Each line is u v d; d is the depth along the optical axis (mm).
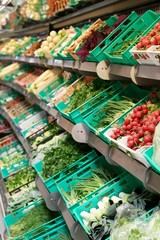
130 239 1760
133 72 1993
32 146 4098
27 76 5660
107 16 3812
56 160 3057
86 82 3328
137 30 2348
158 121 1854
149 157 1607
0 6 6809
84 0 3480
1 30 7473
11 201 4008
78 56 2791
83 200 2461
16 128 5113
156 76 1776
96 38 2625
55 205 2965
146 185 1627
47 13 4855
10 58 6281
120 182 2377
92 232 2092
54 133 4051
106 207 2219
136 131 2004
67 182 2861
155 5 2920
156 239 1676
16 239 3180
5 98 6777
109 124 2283
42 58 4305
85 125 2598
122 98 2660
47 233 3064
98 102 2699
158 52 1661
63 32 4156
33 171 4430
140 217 1901
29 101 6027
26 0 5938
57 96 3539
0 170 5121
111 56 2277
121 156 1948
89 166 2863
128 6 3096
